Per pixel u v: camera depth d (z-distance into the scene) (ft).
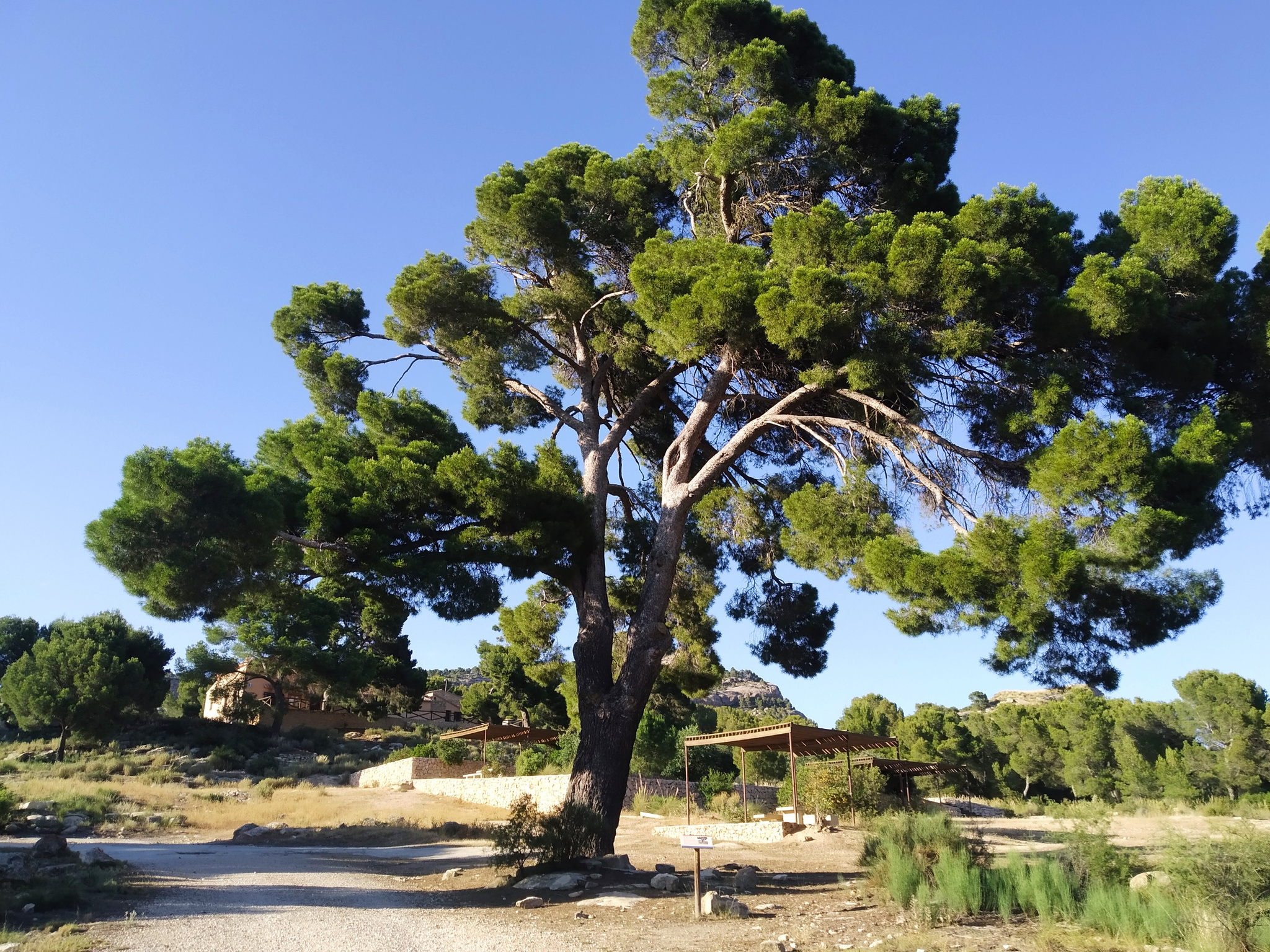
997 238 46.34
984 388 45.55
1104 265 43.01
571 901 36.88
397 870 53.31
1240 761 172.86
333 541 48.47
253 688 202.49
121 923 29.58
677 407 67.87
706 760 129.90
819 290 43.65
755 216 60.34
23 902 32.65
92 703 152.25
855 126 54.75
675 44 63.21
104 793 100.58
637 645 52.80
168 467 41.29
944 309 43.14
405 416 57.31
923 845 40.04
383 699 217.36
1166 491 38.27
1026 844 67.15
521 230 60.23
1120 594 40.14
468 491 50.21
